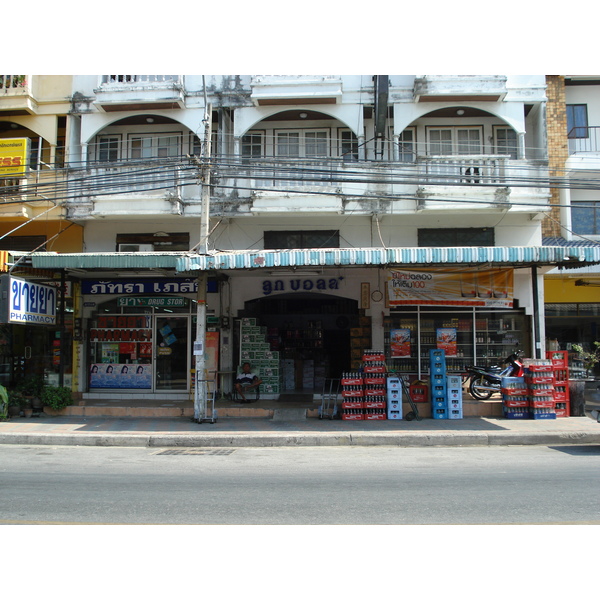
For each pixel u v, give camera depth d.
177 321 15.69
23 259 12.19
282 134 15.97
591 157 15.70
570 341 16.56
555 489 6.72
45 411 13.66
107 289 15.40
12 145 15.27
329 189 14.71
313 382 16.58
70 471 8.09
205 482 7.27
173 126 16.19
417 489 6.78
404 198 13.00
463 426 11.49
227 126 15.70
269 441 10.55
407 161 14.84
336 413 12.70
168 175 15.19
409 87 15.10
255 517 5.65
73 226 15.86
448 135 15.83
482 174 14.59
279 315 16.84
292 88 14.91
